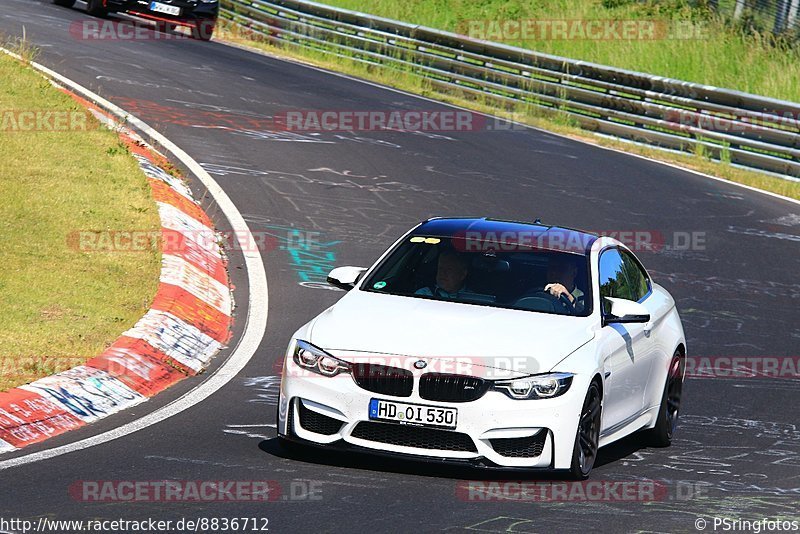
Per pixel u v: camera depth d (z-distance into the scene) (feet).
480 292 85.76
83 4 324.80
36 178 143.95
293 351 79.05
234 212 157.07
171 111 204.03
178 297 117.19
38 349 97.86
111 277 120.78
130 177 152.66
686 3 339.57
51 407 84.69
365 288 87.45
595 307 85.25
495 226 94.73
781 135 218.18
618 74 249.34
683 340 99.19
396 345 76.33
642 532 66.03
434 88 288.92
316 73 281.74
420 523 64.75
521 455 74.95
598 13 346.74
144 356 99.86
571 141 238.07
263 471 74.23
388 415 74.49
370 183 181.47
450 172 194.59
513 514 67.82
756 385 114.01
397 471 76.79
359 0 387.34
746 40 322.96
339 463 77.97
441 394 74.38
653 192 196.85
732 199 199.11
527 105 264.72
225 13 354.54
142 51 262.26
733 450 92.07
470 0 372.17
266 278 134.62
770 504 75.10
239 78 250.98
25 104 170.19
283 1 329.72
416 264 88.89
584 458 78.43
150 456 76.48
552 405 74.90
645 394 90.74
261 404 93.45
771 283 154.71
